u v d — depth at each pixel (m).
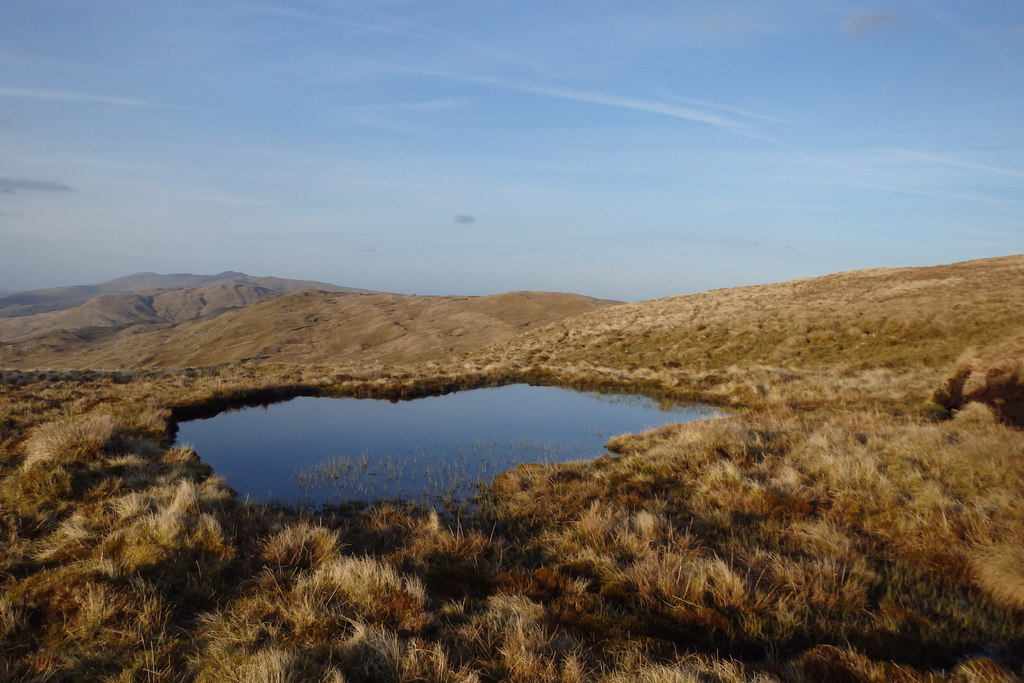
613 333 37.56
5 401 15.88
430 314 90.19
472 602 5.31
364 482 10.30
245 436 14.07
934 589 5.70
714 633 4.93
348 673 4.12
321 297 134.00
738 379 21.86
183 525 6.47
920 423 11.99
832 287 42.59
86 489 8.52
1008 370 14.85
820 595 5.44
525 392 21.64
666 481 9.69
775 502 8.12
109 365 128.62
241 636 4.61
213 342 111.38
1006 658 4.55
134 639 4.57
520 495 9.12
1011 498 6.98
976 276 34.50
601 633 4.82
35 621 4.84
